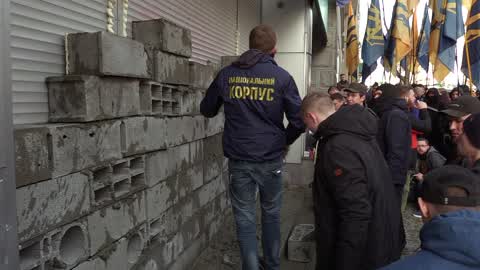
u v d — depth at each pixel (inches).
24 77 80.9
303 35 301.3
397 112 165.5
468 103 140.8
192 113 150.9
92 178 89.2
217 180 186.7
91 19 101.9
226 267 155.6
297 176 299.4
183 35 135.8
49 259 77.2
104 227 94.1
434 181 60.5
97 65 89.7
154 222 123.8
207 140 170.6
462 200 57.7
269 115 130.4
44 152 74.4
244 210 134.6
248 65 129.8
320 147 99.2
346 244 90.5
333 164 92.5
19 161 68.5
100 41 89.3
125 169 104.2
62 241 84.7
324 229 98.2
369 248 94.1
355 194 90.3
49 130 76.1
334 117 97.0
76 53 90.8
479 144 92.8
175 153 135.3
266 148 130.3
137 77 106.0
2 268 50.8
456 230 52.9
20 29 79.5
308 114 106.8
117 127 98.8
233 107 131.6
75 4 95.6
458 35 326.6
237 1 239.0
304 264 166.1
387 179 98.7
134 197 108.0
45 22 86.2
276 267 141.4
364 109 99.6
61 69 91.5
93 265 89.6
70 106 86.1
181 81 137.2
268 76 129.3
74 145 83.2
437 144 212.7
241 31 251.0
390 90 172.2
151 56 116.8
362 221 90.0
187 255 149.0
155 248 121.5
